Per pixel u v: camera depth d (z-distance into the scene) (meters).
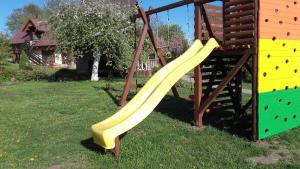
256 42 4.04
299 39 4.51
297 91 4.57
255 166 3.32
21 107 6.64
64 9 11.77
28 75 13.96
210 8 5.13
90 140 4.20
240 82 5.47
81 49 12.06
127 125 3.69
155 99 4.05
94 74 13.00
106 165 3.38
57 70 16.98
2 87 10.80
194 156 3.61
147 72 14.45
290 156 3.62
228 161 3.43
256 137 4.11
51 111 6.12
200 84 4.82
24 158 3.62
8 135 4.49
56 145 4.03
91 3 11.58
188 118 5.33
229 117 5.34
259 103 4.08
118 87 10.02
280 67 4.29
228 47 4.51
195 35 4.96
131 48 12.11
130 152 3.68
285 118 4.45
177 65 4.77
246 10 4.14
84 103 6.95
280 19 4.23
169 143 4.03
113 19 11.71
